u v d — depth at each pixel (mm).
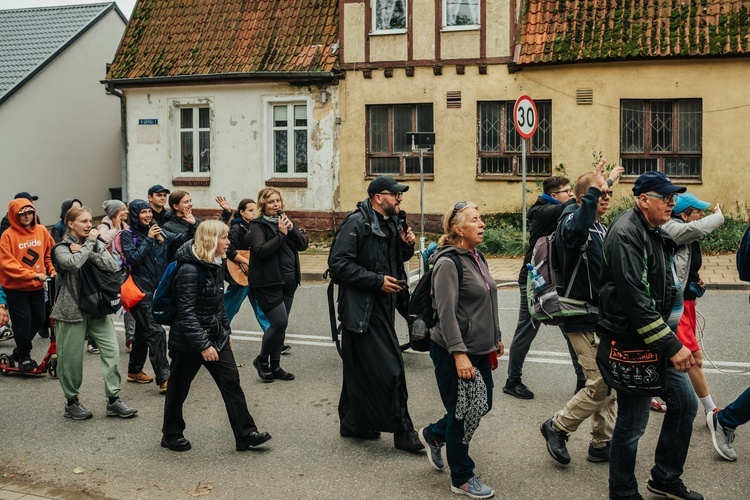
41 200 26859
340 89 20297
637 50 17625
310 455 6305
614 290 4859
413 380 8289
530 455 6137
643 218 4848
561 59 18062
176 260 6277
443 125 19406
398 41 19703
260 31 21625
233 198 21688
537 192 18625
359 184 20328
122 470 6125
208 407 7645
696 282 6270
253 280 8328
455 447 5395
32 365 8883
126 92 22656
